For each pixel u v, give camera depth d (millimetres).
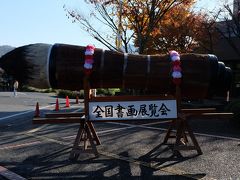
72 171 7141
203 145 9375
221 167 7320
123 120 8234
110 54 8250
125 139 10273
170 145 9375
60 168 7355
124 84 8352
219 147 9148
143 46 20484
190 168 7266
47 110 19422
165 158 8070
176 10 22016
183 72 8156
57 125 13141
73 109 20062
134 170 7164
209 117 8516
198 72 8172
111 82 8320
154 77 8188
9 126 13156
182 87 8266
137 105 8234
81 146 8820
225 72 8422
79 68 8102
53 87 8422
